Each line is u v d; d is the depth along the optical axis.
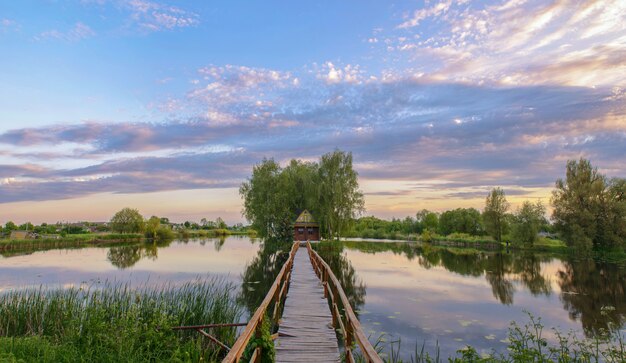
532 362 7.96
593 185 40.34
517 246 51.69
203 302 11.03
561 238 43.06
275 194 46.16
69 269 27.92
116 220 78.62
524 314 15.42
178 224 119.69
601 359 9.20
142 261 33.66
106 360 6.83
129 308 9.61
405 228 92.25
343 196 43.78
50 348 7.30
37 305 10.48
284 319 9.23
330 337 7.83
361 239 81.31
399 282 22.42
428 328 13.02
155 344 7.84
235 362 3.70
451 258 37.69
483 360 7.71
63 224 90.12
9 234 64.06
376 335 12.12
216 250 47.75
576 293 20.09
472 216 75.81
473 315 14.98
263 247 49.00
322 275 15.39
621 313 15.83
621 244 38.84
